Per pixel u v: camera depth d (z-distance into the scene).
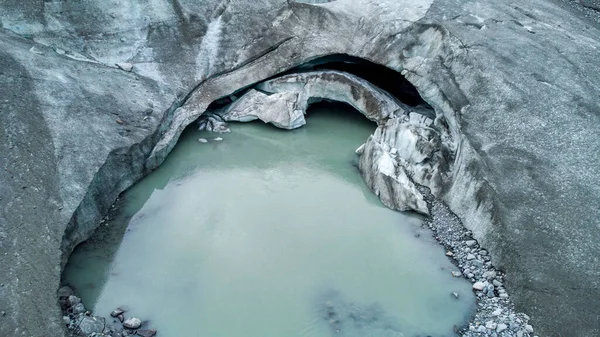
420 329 9.74
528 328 9.43
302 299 10.35
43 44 14.76
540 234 10.50
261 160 15.29
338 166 15.15
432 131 14.48
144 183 13.77
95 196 11.83
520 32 15.42
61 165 11.38
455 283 10.84
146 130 13.90
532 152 11.95
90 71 14.73
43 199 10.52
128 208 12.73
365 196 13.73
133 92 14.94
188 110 15.77
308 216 12.80
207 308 10.06
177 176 14.27
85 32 15.52
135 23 16.34
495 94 13.27
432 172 13.76
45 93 12.89
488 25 15.51
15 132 11.43
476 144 12.46
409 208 12.99
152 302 10.14
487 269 10.95
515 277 10.27
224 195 13.52
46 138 11.76
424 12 16.14
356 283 10.79
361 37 16.69
